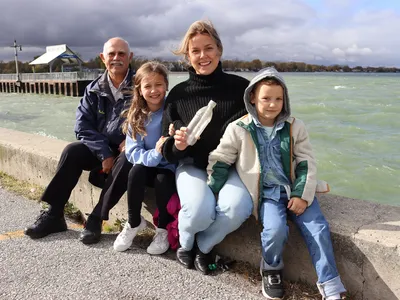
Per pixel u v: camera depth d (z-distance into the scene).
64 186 3.20
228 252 2.82
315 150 10.83
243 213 2.49
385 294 2.20
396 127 14.80
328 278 2.20
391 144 11.66
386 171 9.00
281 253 2.42
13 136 5.15
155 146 2.91
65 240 3.14
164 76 2.94
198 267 2.65
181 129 2.55
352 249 2.27
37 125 20.67
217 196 2.67
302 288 2.46
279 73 2.49
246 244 2.71
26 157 4.47
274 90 2.42
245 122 2.57
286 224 2.39
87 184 3.81
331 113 18.72
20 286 2.50
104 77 3.35
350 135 13.16
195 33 2.72
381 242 2.18
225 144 2.58
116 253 2.92
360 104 22.83
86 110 3.34
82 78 41.25
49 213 3.22
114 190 2.98
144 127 2.92
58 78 43.25
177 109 2.87
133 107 2.94
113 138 3.35
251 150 2.56
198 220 2.49
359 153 10.59
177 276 2.60
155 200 3.20
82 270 2.67
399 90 38.12
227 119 2.76
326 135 13.09
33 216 3.64
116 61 3.26
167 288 2.46
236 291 2.43
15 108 30.16
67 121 22.08
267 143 2.55
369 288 2.25
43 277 2.60
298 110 19.78
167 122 2.82
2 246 3.03
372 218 2.46
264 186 2.54
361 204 2.70
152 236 3.20
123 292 2.42
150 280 2.55
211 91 2.81
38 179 4.38
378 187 8.14
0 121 22.47
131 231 2.92
